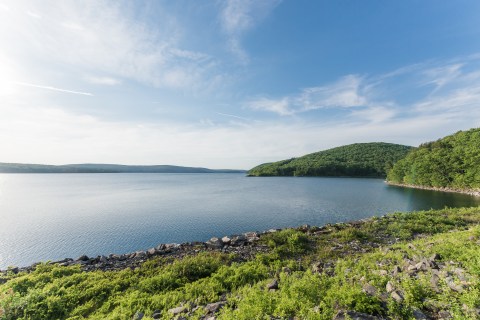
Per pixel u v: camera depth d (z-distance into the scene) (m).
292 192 80.88
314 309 6.46
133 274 12.80
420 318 5.55
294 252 15.06
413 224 19.53
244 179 181.50
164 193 85.00
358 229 19.28
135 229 35.88
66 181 181.75
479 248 9.05
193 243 17.83
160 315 8.36
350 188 93.62
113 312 8.80
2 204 61.31
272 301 7.47
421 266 8.45
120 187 116.88
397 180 112.50
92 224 39.00
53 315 8.97
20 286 11.45
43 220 42.22
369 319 5.64
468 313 5.30
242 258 14.58
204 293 9.98
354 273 9.25
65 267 13.64
